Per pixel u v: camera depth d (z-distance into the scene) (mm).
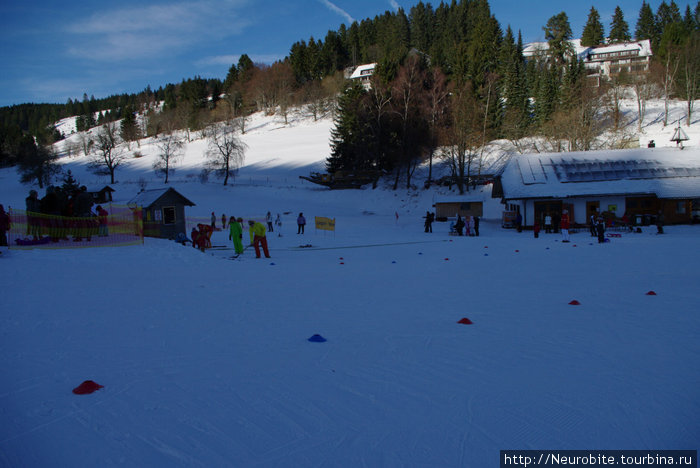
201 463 3311
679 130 38906
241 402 4395
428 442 3643
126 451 3455
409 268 15320
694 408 4188
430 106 65188
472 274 13648
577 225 35031
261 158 90500
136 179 81312
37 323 7059
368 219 46688
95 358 5625
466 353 5941
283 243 26859
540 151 59500
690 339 6355
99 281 10797
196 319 7773
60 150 147125
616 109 61062
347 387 4801
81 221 17453
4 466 3191
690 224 33906
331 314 8305
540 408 4254
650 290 10195
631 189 34188
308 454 3455
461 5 143750
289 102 129625
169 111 144625
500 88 76938
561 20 109250
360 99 69812
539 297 9750
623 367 5305
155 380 4930
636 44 106562
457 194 56688
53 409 4160
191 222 43969
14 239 16688
